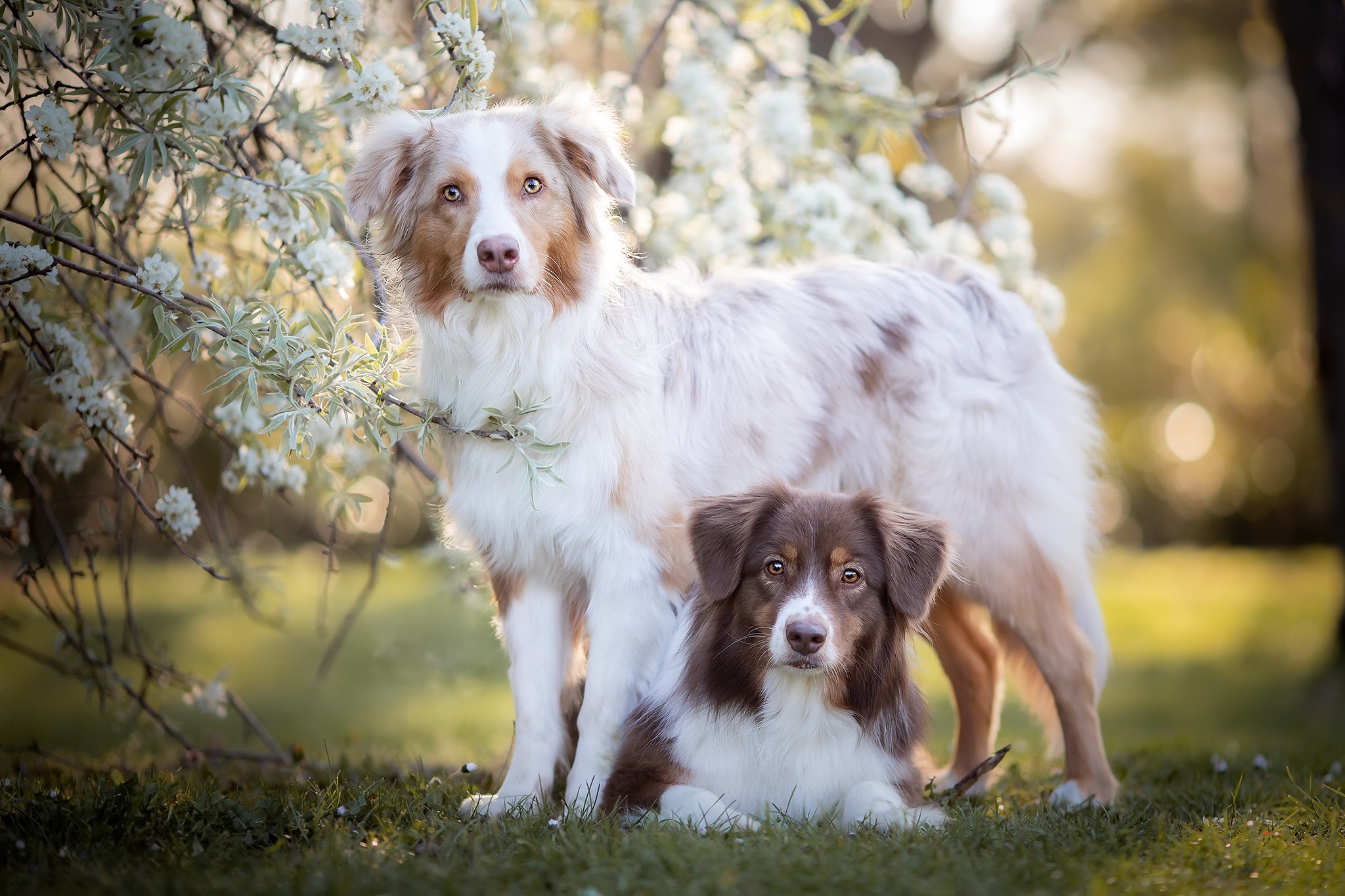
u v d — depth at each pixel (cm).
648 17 635
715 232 561
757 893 292
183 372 511
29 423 568
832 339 460
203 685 550
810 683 393
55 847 342
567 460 404
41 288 465
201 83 406
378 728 814
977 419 461
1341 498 1011
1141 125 1753
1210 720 891
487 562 434
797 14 582
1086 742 463
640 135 634
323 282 431
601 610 412
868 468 464
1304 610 1548
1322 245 988
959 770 508
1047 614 466
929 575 400
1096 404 513
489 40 589
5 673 1077
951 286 488
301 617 1262
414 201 399
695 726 396
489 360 399
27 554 674
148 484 509
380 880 302
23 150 444
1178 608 1586
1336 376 998
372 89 430
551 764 426
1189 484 2339
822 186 550
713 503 403
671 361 435
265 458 502
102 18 405
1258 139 1748
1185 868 329
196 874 316
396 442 440
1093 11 1542
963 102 556
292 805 377
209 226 488
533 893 297
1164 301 1836
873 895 294
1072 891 305
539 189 392
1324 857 334
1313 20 952
